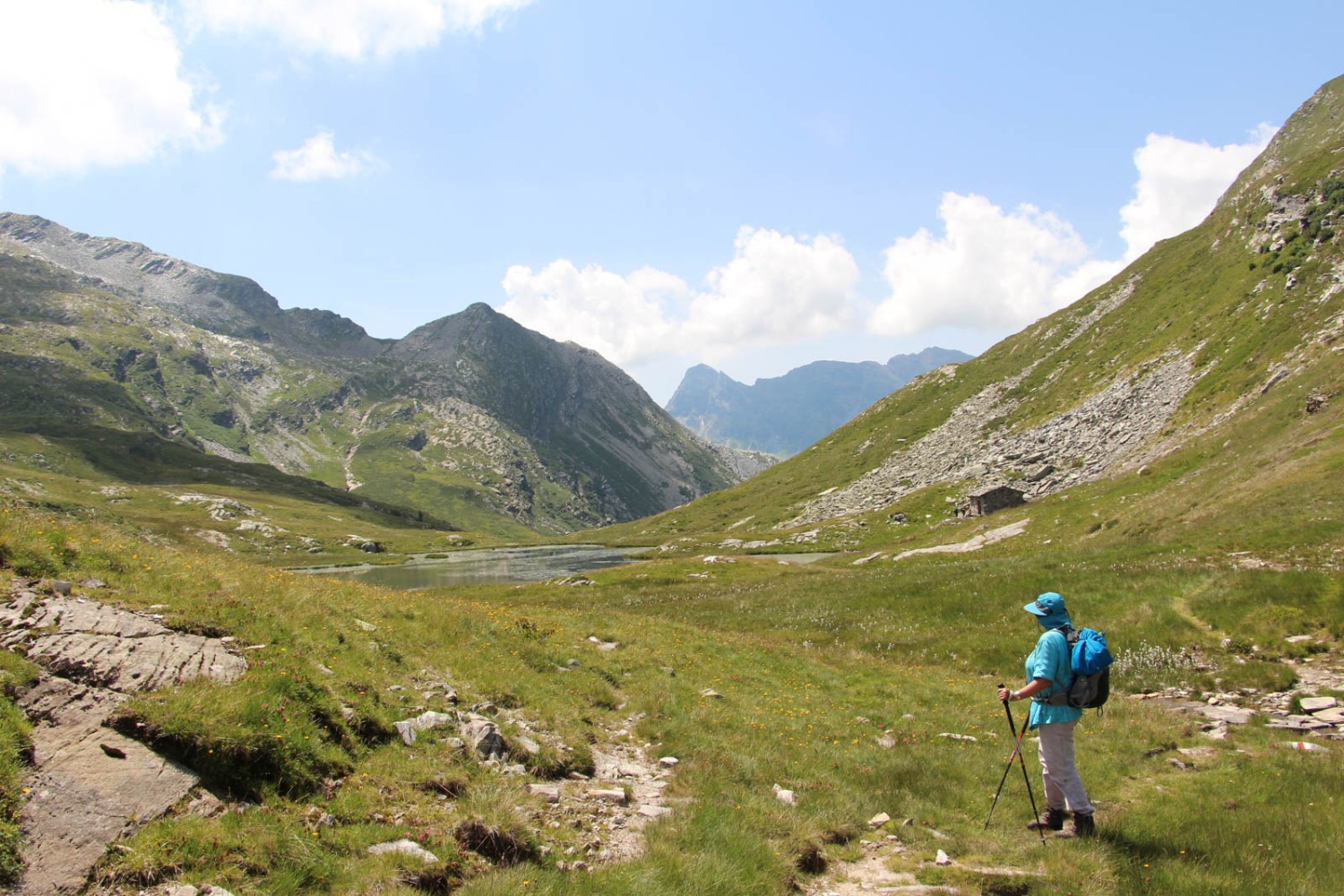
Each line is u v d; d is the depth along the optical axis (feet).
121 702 30.32
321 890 24.97
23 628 33.55
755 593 169.07
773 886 29.32
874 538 360.28
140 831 24.88
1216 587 90.33
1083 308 532.73
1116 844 33.60
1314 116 530.68
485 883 25.95
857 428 643.45
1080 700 35.63
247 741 30.55
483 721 42.60
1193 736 54.49
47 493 618.03
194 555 59.62
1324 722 54.65
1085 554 133.69
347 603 59.31
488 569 458.91
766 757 47.67
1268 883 28.55
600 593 227.20
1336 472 128.98
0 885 21.08
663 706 56.49
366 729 37.96
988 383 536.42
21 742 26.32
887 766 47.52
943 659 96.02
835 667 83.82
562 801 37.35
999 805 41.22
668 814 36.11
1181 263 460.55
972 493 331.36
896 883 31.12
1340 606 76.33
